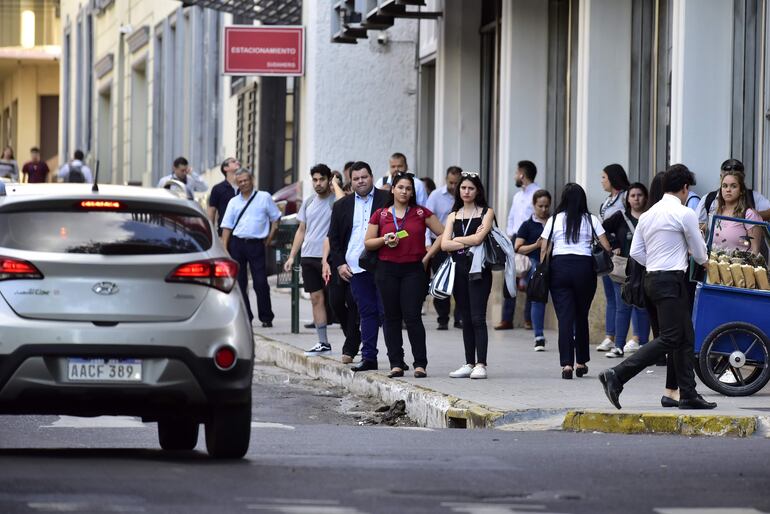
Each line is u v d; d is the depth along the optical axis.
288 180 61.41
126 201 17.58
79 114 107.31
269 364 35.47
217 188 41.81
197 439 20.81
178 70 78.31
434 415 24.42
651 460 17.86
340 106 54.53
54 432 21.81
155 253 17.36
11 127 127.94
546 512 14.05
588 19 35.16
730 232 25.08
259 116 61.50
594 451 18.88
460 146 45.53
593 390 25.53
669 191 23.17
